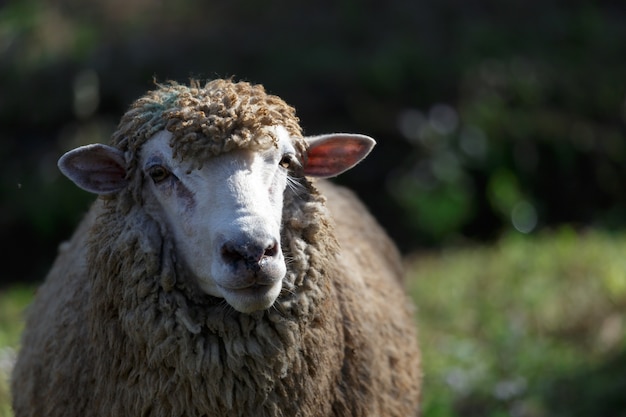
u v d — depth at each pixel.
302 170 8.08
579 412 13.48
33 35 29.03
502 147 26.36
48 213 24.83
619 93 28.66
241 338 7.56
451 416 13.04
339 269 8.72
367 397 8.45
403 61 28.25
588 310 16.61
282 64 28.08
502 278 18.48
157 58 28.02
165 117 7.62
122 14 30.03
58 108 27.08
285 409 7.80
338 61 28.20
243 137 7.43
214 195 7.35
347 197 11.14
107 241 7.80
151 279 7.59
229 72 27.84
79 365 8.05
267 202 7.36
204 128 7.42
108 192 7.92
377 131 26.92
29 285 22.34
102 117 26.98
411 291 18.17
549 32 30.75
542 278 18.19
